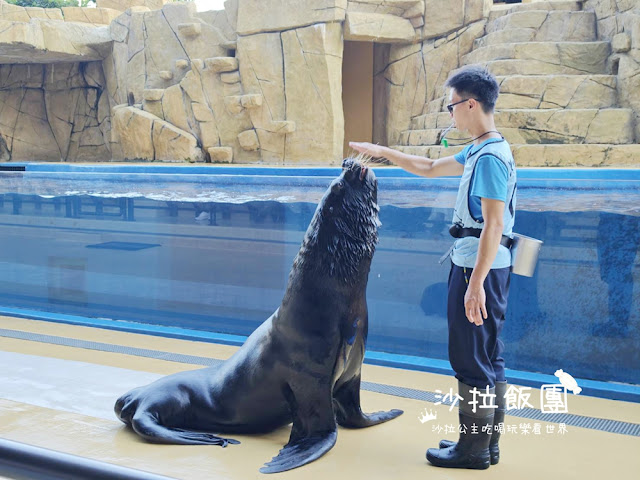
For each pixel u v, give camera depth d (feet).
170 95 59.52
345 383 9.52
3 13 66.74
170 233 23.56
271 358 8.99
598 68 50.14
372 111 62.75
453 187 18.42
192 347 14.66
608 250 13.44
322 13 53.42
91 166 39.40
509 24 52.60
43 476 4.47
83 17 68.23
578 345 13.71
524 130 46.96
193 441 8.98
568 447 9.14
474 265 8.19
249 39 56.34
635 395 11.52
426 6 55.98
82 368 12.78
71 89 70.74
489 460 8.34
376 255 16.05
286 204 21.47
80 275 21.20
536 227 14.29
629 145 43.91
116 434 9.34
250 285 18.72
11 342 14.88
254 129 56.75
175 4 60.59
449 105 8.50
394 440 9.32
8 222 28.50
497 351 8.72
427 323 15.14
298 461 8.29
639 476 8.14
